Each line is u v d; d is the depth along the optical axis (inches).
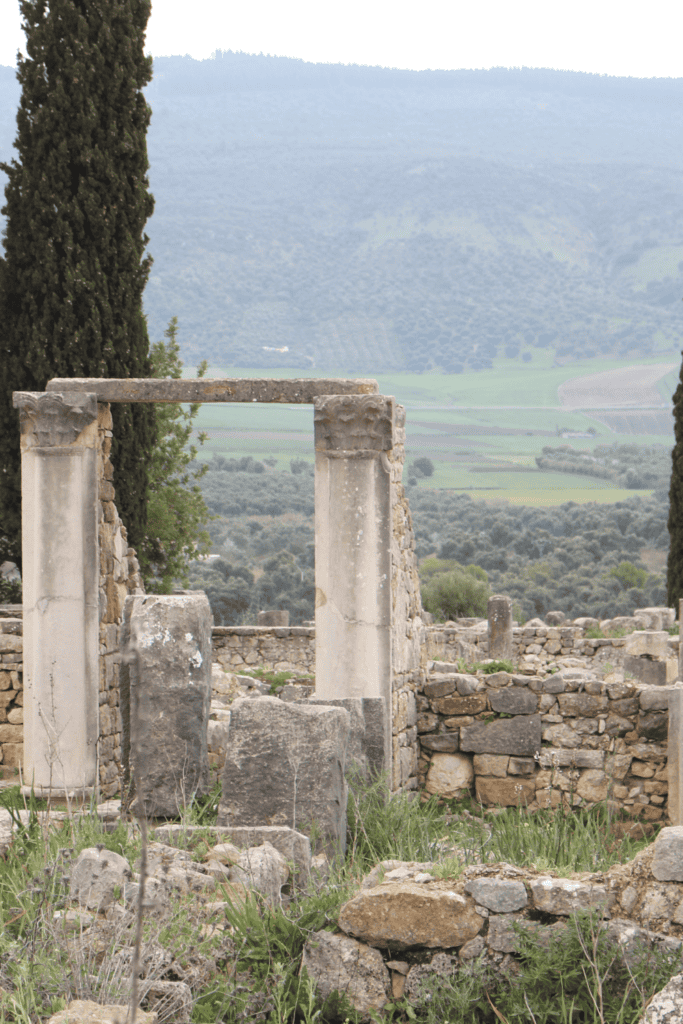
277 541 4392.2
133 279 989.2
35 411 624.1
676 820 579.8
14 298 972.6
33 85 971.3
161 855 343.9
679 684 610.9
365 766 506.9
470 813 622.2
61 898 319.3
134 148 982.4
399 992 292.5
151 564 1229.1
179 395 629.3
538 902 290.4
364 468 605.6
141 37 999.0
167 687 441.7
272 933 306.8
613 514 5167.3
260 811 412.2
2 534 976.9
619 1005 273.1
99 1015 253.3
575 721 625.0
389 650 599.8
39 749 618.5
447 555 4097.0
